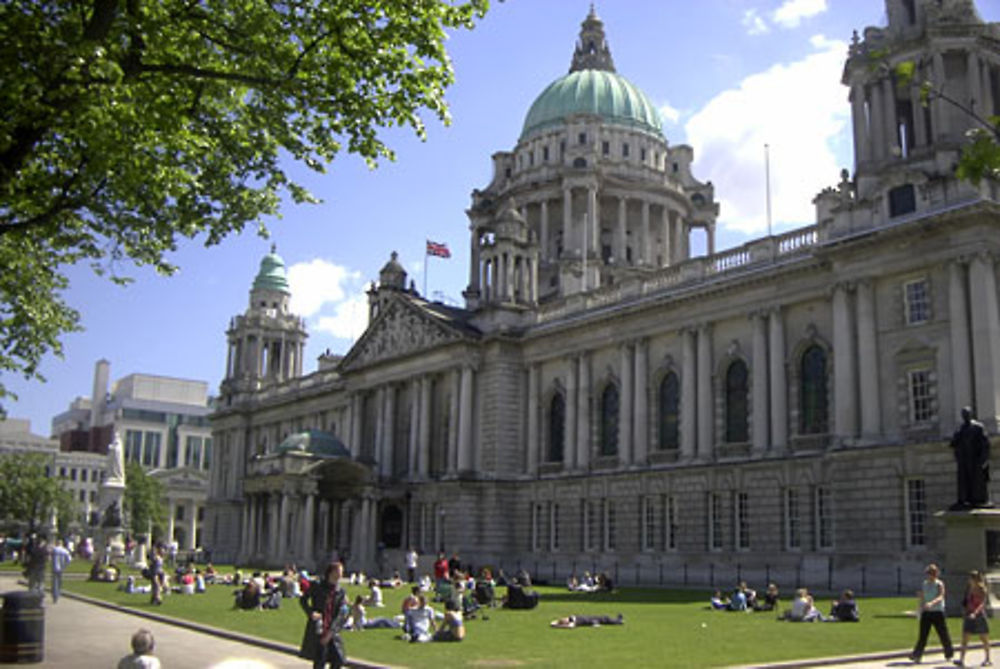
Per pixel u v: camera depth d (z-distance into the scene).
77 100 22.02
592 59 134.50
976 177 20.03
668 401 72.00
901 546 51.84
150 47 24.84
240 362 134.25
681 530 67.25
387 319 96.12
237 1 25.33
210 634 33.38
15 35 21.48
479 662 25.33
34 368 41.97
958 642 29.19
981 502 39.47
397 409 94.38
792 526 60.47
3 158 22.61
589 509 75.31
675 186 121.56
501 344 83.62
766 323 64.44
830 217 60.97
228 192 29.92
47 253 35.31
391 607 45.59
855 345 56.97
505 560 80.31
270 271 142.38
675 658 25.70
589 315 77.00
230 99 28.45
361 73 25.56
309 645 20.62
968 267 51.88
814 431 61.00
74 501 160.25
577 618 35.75
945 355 52.38
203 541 133.38
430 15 25.16
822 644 28.91
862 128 61.31
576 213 115.56
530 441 82.12
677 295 69.44
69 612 42.31
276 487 86.00
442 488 83.50
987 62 58.75
